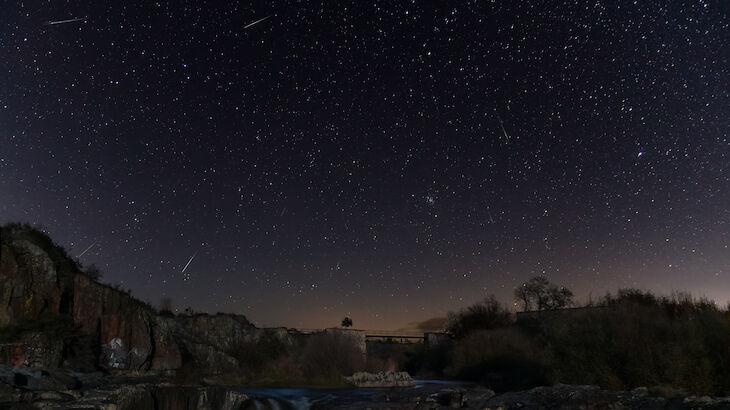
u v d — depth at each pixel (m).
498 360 42.25
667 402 19.05
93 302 33.06
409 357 61.69
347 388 32.28
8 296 28.67
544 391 23.17
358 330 48.78
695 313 26.53
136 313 34.50
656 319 26.11
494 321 55.62
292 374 37.75
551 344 30.86
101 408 21.70
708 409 17.61
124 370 31.95
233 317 49.44
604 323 28.33
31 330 27.91
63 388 23.75
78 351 29.48
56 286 31.23
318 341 42.25
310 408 24.88
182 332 42.25
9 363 25.55
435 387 29.84
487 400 23.69
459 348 47.47
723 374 20.88
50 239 34.66
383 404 23.56
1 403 20.17
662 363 22.44
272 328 48.81
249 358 42.03
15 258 30.17
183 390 25.44
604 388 23.95
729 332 22.06
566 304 65.81
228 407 25.69
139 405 23.83
